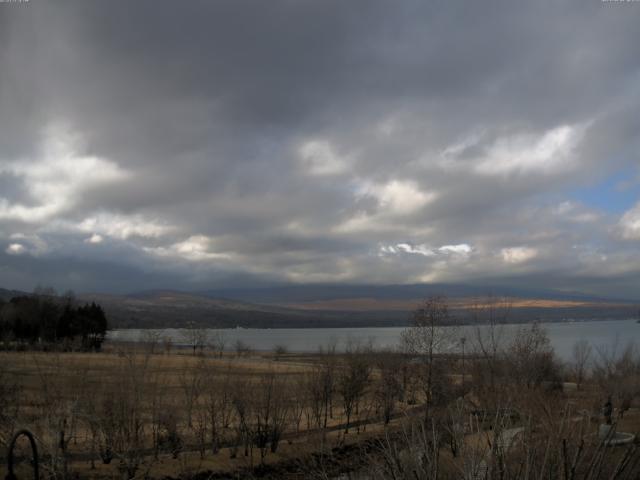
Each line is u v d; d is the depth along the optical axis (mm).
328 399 41000
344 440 30672
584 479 8758
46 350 60094
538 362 33469
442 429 13438
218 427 31906
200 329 178375
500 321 37500
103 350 77312
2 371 26625
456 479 9445
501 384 28000
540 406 14984
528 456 8633
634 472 8953
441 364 34000
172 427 29359
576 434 10195
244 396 34125
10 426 21562
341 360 55125
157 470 26531
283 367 64062
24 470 20875
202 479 26328
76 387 27547
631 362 51031
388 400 37250
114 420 26297
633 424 21609
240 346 121562
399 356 43656
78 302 140250
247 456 29875
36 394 26281
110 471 24953
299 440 34094
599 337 137125
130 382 28641
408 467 9531
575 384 48500
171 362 62562
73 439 28688
